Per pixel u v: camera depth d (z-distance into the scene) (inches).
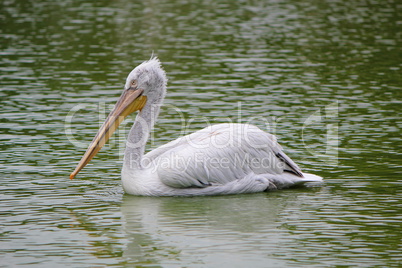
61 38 1185.4
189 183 484.4
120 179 528.4
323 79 891.4
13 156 575.5
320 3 1594.5
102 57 1032.2
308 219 433.7
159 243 391.9
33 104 765.3
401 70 938.7
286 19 1384.1
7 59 1019.3
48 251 380.2
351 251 376.8
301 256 369.7
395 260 363.6
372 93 812.6
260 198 486.9
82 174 537.3
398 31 1237.1
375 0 1628.9
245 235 404.5
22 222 427.8
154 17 1412.4
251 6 1558.8
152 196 487.5
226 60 1011.9
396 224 419.8
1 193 484.7
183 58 1026.1
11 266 358.6
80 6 1556.3
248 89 838.5
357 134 642.2
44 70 948.0
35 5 1561.3
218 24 1327.5
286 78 899.4
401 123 677.9
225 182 495.2
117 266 358.3
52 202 468.4
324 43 1139.9
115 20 1371.8
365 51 1071.0
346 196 480.4
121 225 423.8
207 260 365.1
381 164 552.1
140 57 1029.2
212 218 438.3
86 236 403.9
